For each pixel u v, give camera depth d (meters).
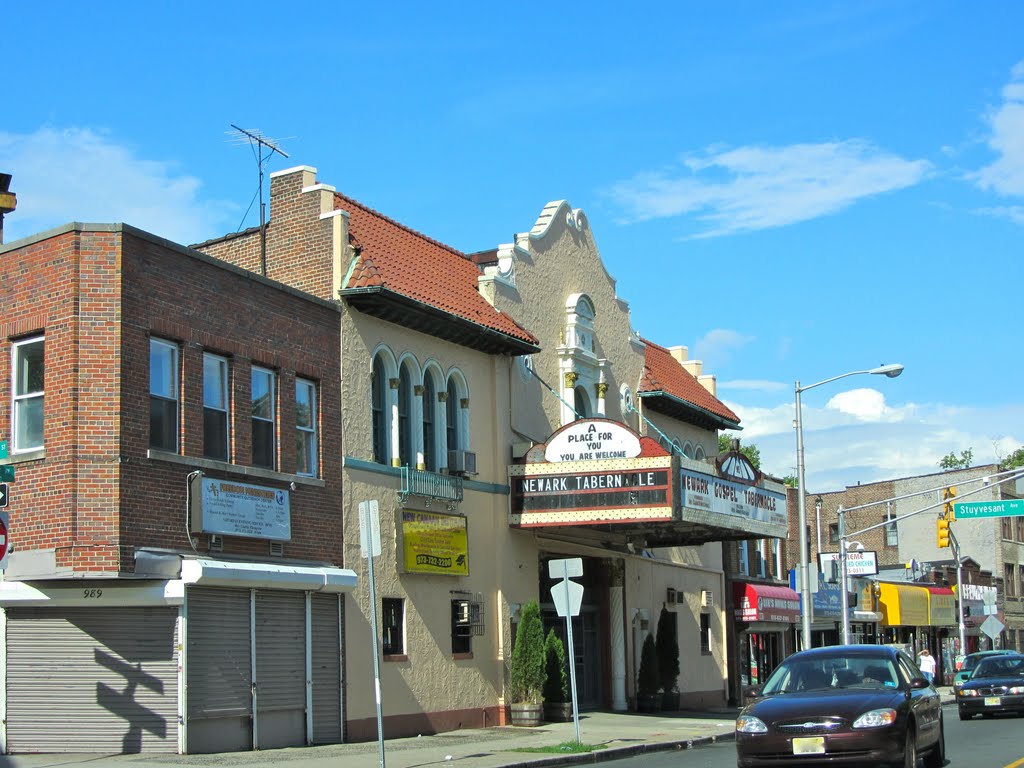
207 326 20.31
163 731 18.30
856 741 14.44
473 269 29.75
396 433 25.03
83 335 18.47
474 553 26.92
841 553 37.50
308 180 24.97
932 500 76.44
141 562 18.19
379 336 24.83
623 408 34.44
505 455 28.36
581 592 22.25
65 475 18.14
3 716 18.59
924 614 59.16
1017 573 76.69
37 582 18.38
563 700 28.44
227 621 19.48
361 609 23.08
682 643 37.41
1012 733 24.92
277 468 21.64
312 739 21.23
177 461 19.23
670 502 26.73
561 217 32.06
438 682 25.17
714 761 19.67
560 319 31.48
